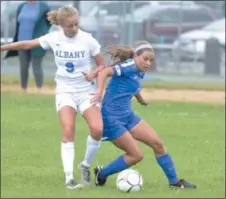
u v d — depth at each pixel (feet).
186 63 218.59
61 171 95.30
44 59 216.54
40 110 149.59
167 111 153.48
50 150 110.32
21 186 84.89
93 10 226.79
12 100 161.89
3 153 107.65
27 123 134.10
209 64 215.51
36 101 161.38
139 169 97.45
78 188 81.46
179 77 214.48
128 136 82.12
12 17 222.69
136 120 83.41
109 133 82.43
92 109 82.69
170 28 227.81
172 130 129.29
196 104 165.89
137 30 225.35
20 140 118.01
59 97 84.43
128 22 220.43
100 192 80.48
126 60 82.53
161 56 220.02
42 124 133.28
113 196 77.77
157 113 149.69
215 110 157.07
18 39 168.04
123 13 219.20
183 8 234.99
